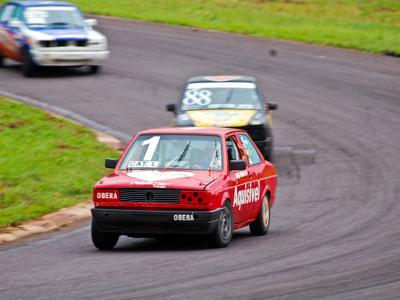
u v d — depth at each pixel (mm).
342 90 95562
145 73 102375
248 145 47781
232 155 44781
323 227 48469
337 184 62781
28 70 99562
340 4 145125
